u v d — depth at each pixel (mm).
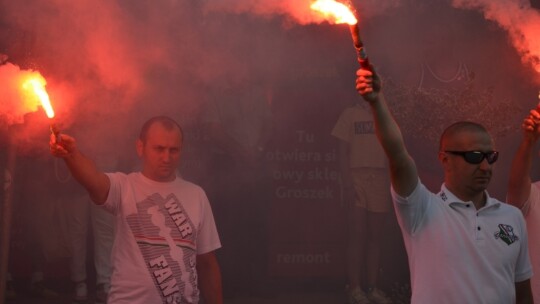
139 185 7395
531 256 7344
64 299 12758
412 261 6035
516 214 6133
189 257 7371
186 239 7367
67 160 6965
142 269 7207
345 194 13031
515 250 6004
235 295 13000
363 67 5426
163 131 7402
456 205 6035
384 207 12375
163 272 7234
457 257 5895
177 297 7246
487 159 6031
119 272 7246
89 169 7059
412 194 5926
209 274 7770
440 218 5984
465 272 5867
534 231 7320
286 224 13430
